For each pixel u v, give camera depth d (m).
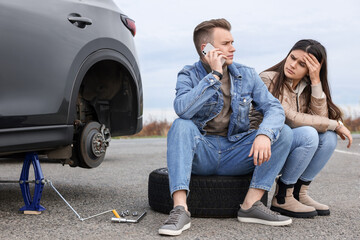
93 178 4.35
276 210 2.69
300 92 2.82
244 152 2.56
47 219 2.57
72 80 2.88
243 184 2.58
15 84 2.56
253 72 2.62
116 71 3.52
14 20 2.59
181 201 2.30
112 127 3.60
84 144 3.18
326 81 2.82
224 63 2.52
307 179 2.77
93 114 3.55
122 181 4.16
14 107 2.54
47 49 2.74
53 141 2.77
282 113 2.50
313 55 2.67
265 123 2.40
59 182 4.08
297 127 2.71
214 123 2.59
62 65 2.81
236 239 2.14
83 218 2.60
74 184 3.96
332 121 2.70
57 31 2.82
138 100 3.62
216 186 2.55
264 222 2.44
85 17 3.05
